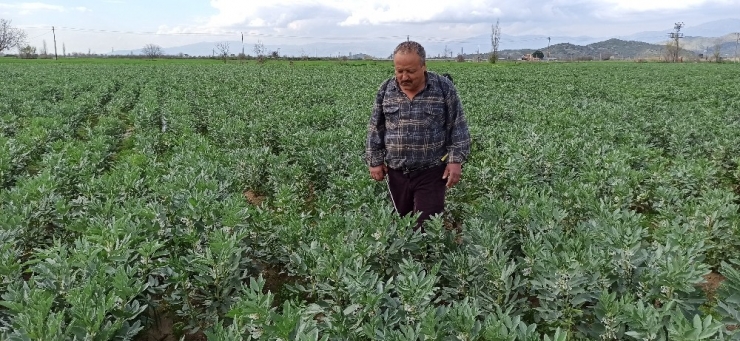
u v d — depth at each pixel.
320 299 4.62
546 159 9.09
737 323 3.61
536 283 4.26
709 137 12.15
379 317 3.68
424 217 5.79
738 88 28.11
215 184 6.80
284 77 36.72
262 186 9.42
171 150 12.55
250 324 3.64
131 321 4.52
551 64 78.62
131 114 17.50
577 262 4.17
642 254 4.42
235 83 30.89
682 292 3.98
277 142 13.20
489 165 9.24
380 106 5.75
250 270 5.50
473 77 38.12
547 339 3.16
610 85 30.66
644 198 7.80
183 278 4.63
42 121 13.63
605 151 9.98
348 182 7.55
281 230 5.48
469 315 3.45
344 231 5.33
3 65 53.84
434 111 5.52
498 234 4.91
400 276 4.20
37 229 6.15
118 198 6.91
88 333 3.65
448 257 4.89
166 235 5.60
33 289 4.12
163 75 38.03
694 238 4.90
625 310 3.52
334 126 15.17
